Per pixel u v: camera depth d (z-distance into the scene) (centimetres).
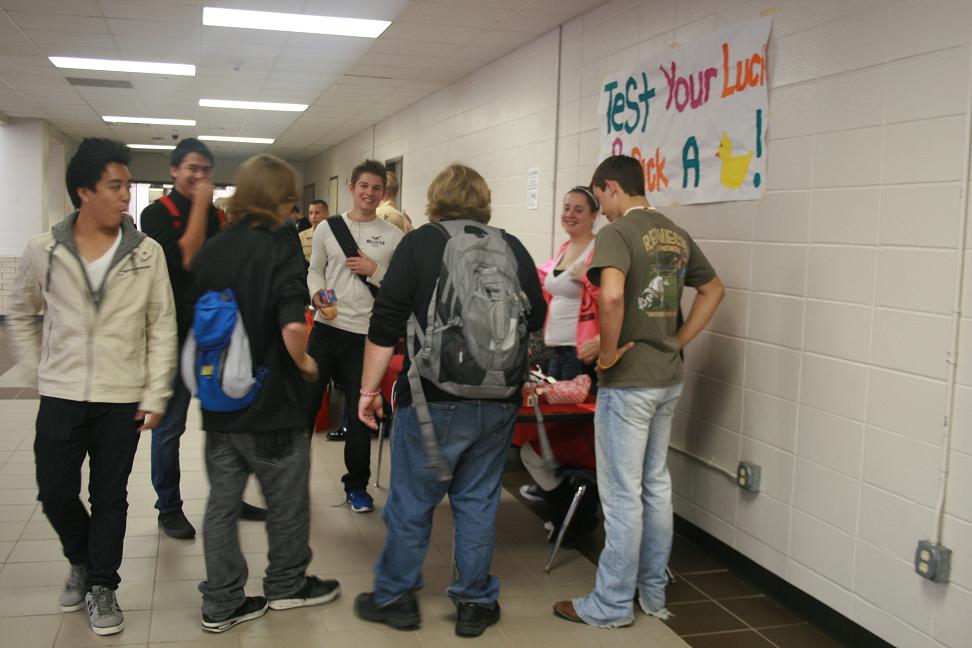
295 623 266
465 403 252
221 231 252
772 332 306
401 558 263
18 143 1134
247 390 246
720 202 337
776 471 304
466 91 705
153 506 370
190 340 249
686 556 346
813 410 284
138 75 772
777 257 303
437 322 247
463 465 262
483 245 255
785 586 299
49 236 241
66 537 258
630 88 416
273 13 535
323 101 891
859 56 264
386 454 475
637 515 271
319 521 362
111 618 252
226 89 838
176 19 555
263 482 263
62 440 243
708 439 347
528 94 566
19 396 603
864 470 262
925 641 239
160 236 305
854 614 265
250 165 254
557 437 340
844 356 270
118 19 560
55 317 242
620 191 280
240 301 245
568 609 281
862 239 263
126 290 246
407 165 912
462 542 264
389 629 266
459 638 262
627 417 269
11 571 295
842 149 271
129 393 248
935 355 235
